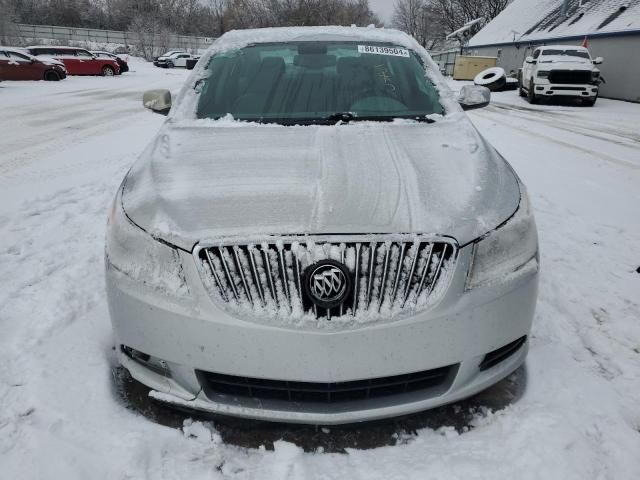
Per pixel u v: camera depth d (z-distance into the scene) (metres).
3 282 3.05
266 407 1.64
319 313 1.55
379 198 1.71
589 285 3.05
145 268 1.67
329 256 1.54
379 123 2.45
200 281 1.58
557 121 11.28
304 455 1.73
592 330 2.55
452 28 55.81
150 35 47.25
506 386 2.02
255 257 1.56
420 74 2.89
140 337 1.68
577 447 1.72
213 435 1.79
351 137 2.23
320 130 2.32
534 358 2.21
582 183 5.55
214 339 1.57
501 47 30.95
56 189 5.18
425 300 1.57
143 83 21.23
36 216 4.35
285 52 2.97
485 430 1.81
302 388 1.61
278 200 1.70
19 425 1.83
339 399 1.65
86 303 2.79
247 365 1.57
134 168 2.23
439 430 1.81
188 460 1.70
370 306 1.55
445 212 1.68
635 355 2.34
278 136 2.25
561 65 15.09
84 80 23.03
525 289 1.74
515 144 8.02
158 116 10.91
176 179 1.90
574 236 3.87
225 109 2.62
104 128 9.26
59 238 3.83
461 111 2.65
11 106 12.63
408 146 2.15
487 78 20.69
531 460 1.67
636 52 17.69
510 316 1.70
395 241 1.57
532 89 15.41
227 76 2.83
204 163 2.00
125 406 1.93
